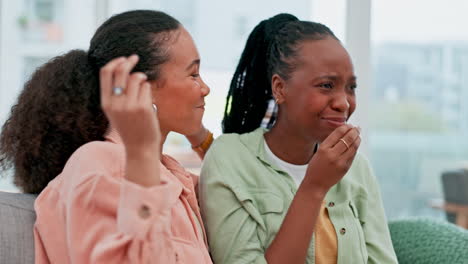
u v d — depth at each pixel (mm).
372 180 1327
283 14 1317
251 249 1101
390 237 1376
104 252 800
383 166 2221
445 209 2209
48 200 959
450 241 1352
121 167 909
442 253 1346
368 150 1806
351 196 1258
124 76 709
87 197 855
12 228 1011
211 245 1137
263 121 1379
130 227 749
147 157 751
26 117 1066
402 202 2221
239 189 1147
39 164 1066
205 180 1188
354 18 1776
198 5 2066
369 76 1785
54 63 1077
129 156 750
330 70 1106
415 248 1401
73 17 2268
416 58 2186
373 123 2211
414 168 2217
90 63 1046
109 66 710
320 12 1910
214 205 1148
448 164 2211
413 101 2199
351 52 1778
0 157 1114
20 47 2297
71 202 864
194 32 2064
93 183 858
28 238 1013
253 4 2033
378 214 1301
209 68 2041
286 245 1053
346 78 1117
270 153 1222
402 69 2188
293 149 1205
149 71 1007
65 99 1040
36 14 2293
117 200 851
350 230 1193
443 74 2193
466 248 1319
